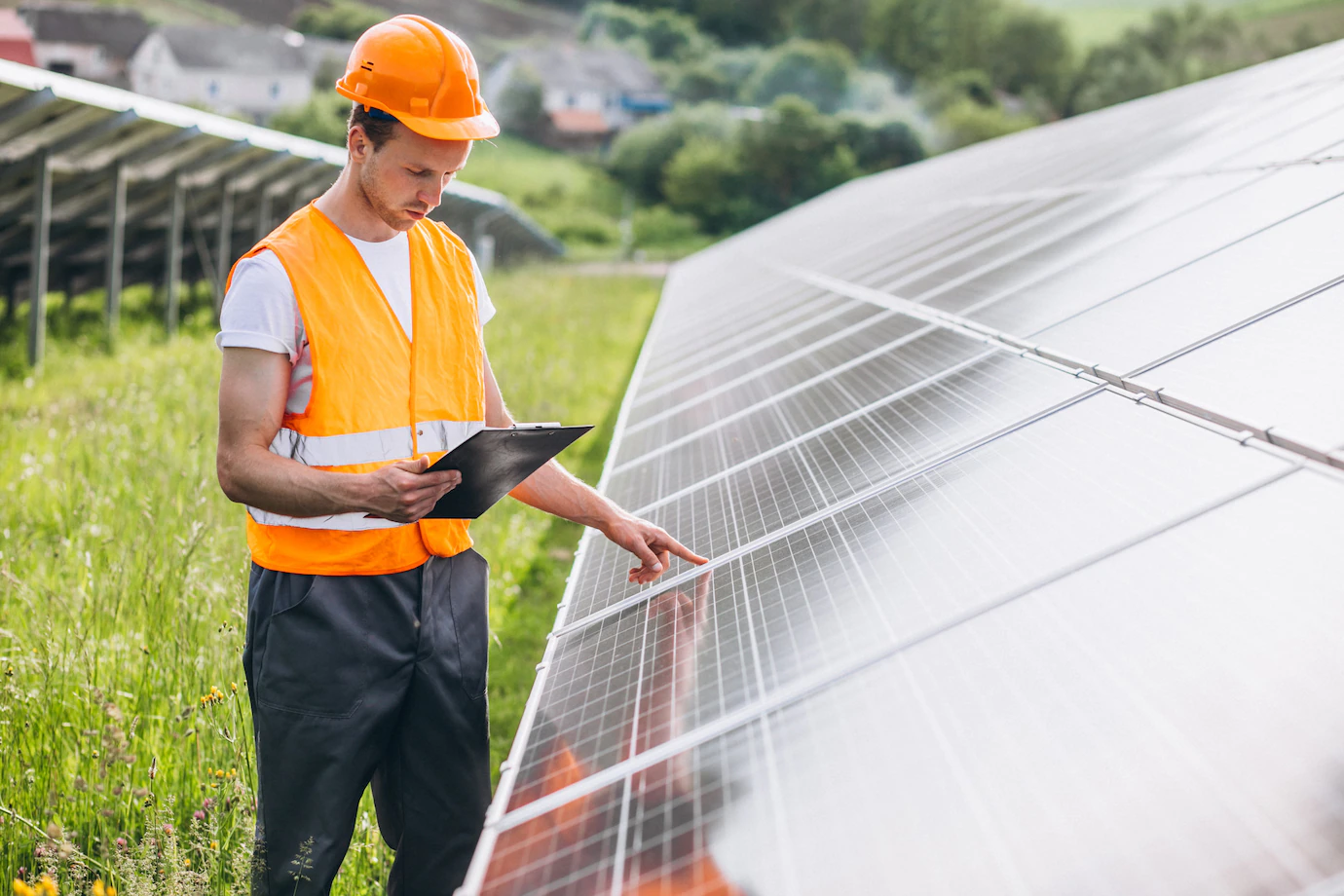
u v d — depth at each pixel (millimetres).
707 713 1963
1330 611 1390
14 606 4480
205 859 2971
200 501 5207
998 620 1776
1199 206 4500
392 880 2709
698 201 75688
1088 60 102562
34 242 11195
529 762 2102
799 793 1574
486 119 2391
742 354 6379
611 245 67000
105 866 2867
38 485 6242
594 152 99500
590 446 9664
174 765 3615
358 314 2395
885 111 98375
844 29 111250
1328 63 8109
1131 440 2271
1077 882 1191
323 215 2432
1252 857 1111
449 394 2539
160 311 17734
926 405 3336
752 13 120375
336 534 2406
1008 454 2549
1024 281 4645
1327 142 4578
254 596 2473
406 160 2312
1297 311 2561
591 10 122625
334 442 2373
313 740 2391
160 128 12531
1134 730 1368
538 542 7109
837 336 5527
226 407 2289
